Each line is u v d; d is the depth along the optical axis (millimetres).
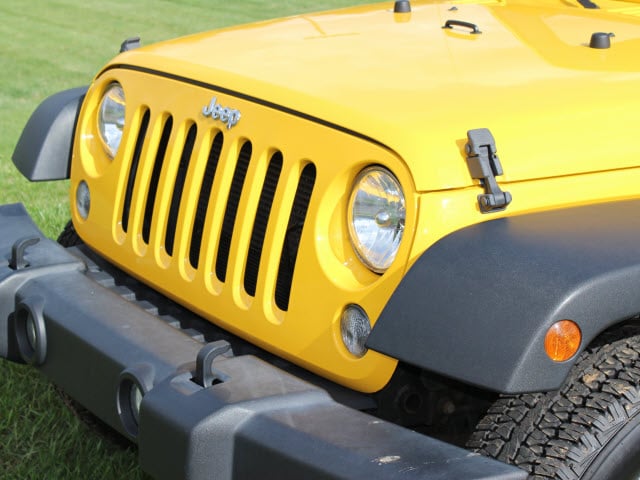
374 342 2258
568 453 2246
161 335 2574
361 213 2414
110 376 2531
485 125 2428
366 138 2420
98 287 2787
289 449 2195
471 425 2637
